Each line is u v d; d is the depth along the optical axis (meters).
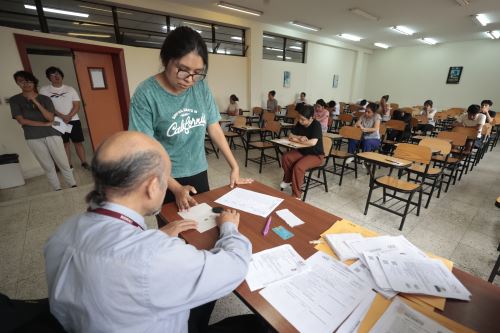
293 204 1.12
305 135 2.99
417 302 0.63
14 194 2.98
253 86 6.76
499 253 1.88
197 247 0.81
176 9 4.88
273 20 6.13
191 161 1.26
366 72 10.79
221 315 1.41
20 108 2.58
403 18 5.79
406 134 4.64
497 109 7.94
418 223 2.39
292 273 0.73
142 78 4.97
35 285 1.58
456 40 8.12
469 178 3.65
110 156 0.51
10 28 3.35
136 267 0.45
